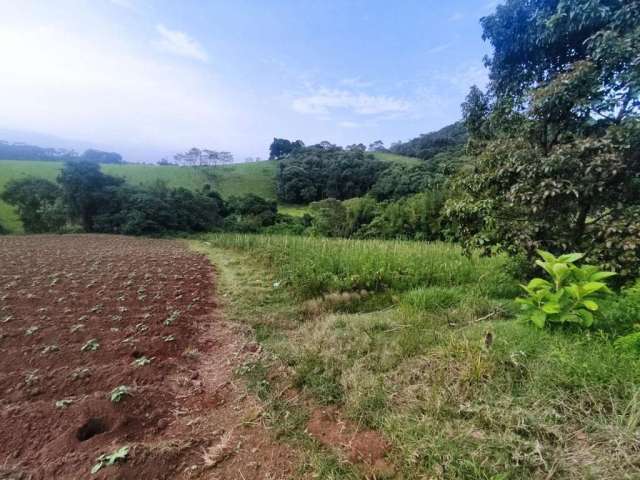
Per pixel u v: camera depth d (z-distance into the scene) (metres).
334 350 2.67
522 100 3.29
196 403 2.20
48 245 11.47
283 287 5.07
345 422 1.89
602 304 2.38
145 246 12.27
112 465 1.55
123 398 2.07
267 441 1.80
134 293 4.73
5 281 5.27
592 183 2.62
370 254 5.91
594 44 2.73
